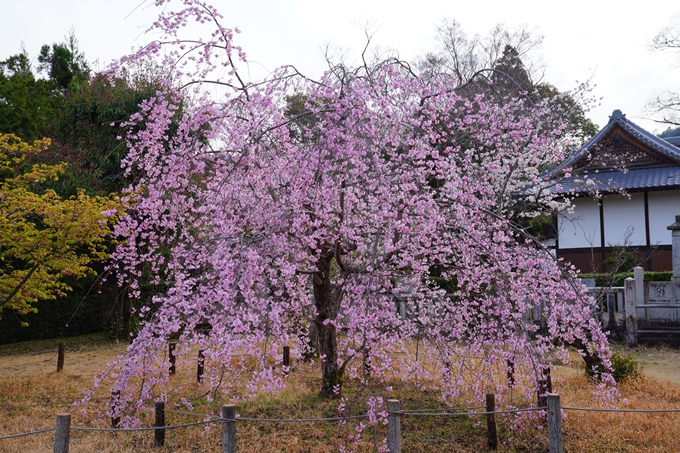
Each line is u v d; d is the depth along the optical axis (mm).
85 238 9367
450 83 7145
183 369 10125
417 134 6516
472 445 6180
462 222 6395
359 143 6031
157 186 6691
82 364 11812
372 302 5922
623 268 17391
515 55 21672
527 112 8633
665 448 5855
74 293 16781
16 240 9164
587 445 6016
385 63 6426
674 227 13344
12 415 7609
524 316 8039
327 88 5984
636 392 7824
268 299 5277
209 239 6016
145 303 14781
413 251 6590
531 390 6793
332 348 7781
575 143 11703
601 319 12305
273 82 6402
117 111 13859
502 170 9766
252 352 5422
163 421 6285
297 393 8094
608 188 17234
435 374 7938
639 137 19156
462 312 7051
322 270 7648
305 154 6047
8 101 16797
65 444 4883
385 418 5551
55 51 25438
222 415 5035
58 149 14484
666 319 12266
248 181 6344
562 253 19797
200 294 5438
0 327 15383
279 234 6020
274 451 6023
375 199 6363
